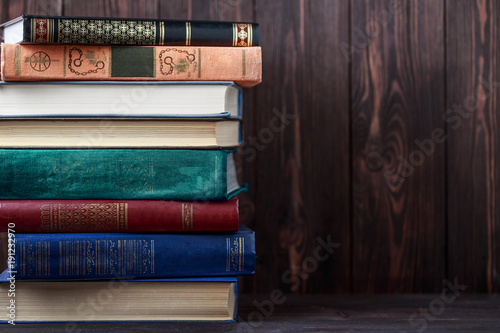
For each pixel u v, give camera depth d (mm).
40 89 650
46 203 637
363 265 859
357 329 631
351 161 859
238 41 680
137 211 642
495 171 859
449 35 861
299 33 858
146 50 661
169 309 649
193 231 657
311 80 858
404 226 858
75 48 651
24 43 639
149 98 660
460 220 861
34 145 646
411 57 855
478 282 857
